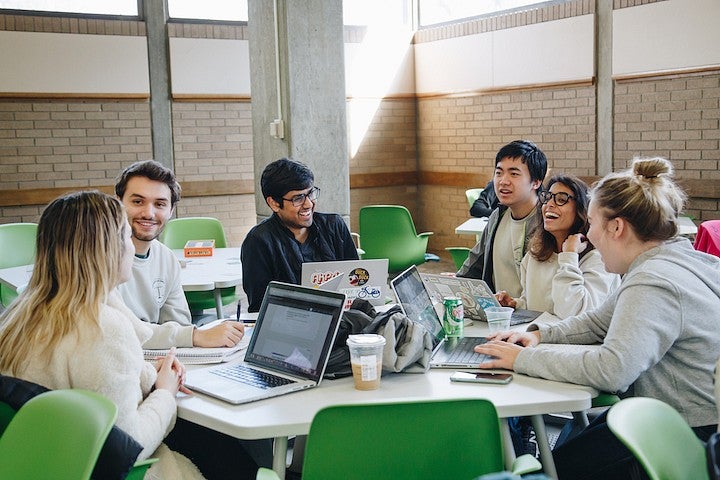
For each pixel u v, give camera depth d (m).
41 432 1.80
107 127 8.55
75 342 2.09
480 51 9.17
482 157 9.37
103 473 1.94
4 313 2.25
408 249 6.59
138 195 3.13
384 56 9.88
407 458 1.86
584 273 3.16
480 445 1.86
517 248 3.54
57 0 8.26
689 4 7.17
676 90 7.38
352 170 9.81
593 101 8.09
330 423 1.81
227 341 2.81
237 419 2.13
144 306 3.22
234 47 9.05
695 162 7.31
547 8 8.38
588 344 2.71
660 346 2.25
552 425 3.94
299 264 3.60
